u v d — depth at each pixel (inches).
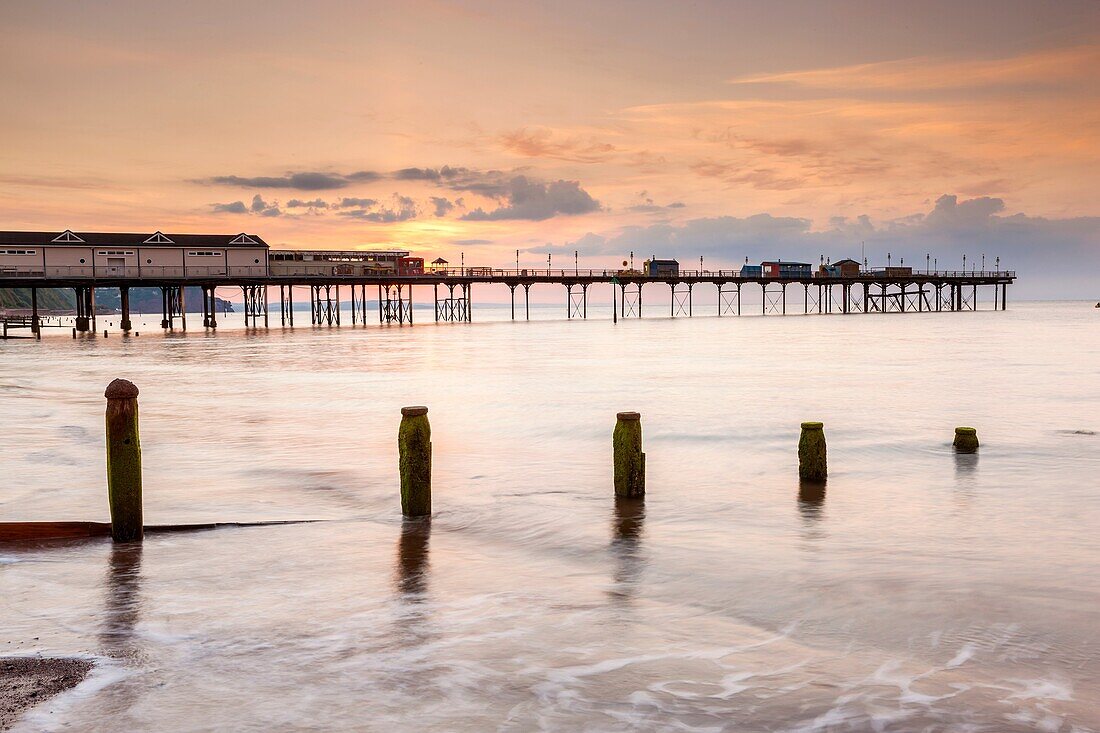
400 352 2501.2
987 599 366.6
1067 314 6673.2
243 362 2091.5
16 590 373.4
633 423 575.8
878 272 5846.5
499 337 3523.6
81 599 361.7
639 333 3878.0
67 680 277.3
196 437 882.8
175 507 553.0
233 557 429.1
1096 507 559.8
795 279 5467.5
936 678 284.5
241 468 700.7
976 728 249.6
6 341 3250.5
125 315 3784.5
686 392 1352.1
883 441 854.5
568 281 5034.5
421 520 511.8
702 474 682.8
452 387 1453.0
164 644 309.7
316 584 385.1
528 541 466.9
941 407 1139.3
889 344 2753.4
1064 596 370.9
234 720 250.2
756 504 565.9
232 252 3838.6
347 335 3764.8
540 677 282.8
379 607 353.7
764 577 398.9
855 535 482.6
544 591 377.1
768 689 274.8
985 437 879.1
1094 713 259.0
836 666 294.2
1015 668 293.1
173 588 377.1
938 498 587.8
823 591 378.0
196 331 4352.9
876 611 351.6
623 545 458.6
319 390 1408.7
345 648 307.1
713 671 288.8
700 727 248.7
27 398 1296.8
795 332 3801.7
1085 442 840.9
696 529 495.5
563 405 1182.3
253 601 360.5
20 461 740.7
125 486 451.5
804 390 1374.3
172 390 1411.2
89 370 1849.2
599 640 316.8
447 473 684.1
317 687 273.7
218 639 315.3
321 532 483.5
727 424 985.5
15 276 3442.4
